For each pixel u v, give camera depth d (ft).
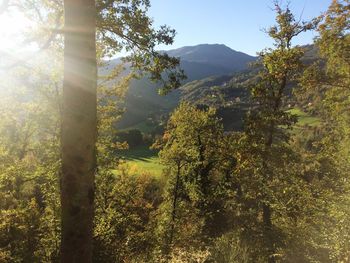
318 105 86.69
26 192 87.76
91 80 15.61
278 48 76.43
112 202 72.84
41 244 63.98
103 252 61.00
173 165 114.73
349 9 63.82
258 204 85.92
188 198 118.21
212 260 39.06
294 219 70.03
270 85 78.28
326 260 48.32
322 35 66.69
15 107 61.57
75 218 15.10
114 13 25.89
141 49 26.58
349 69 66.18
